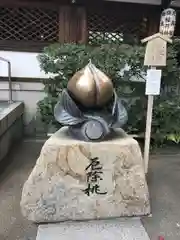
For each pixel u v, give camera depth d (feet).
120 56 13.79
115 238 7.27
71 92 8.16
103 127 8.09
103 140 8.28
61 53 13.91
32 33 16.12
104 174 8.05
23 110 16.53
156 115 14.71
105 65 13.66
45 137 16.69
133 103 14.57
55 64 13.98
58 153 7.86
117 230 7.66
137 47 14.37
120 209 8.23
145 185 8.32
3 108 14.20
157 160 13.69
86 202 8.07
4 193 9.61
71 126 8.50
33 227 7.79
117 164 8.08
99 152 7.96
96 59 13.71
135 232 7.58
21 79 16.57
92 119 8.07
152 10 16.46
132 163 8.17
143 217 8.41
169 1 15.80
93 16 16.22
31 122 17.06
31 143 15.57
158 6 16.40
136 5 16.25
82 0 15.78
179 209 8.94
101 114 8.33
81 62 13.71
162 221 8.22
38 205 7.95
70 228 7.74
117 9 16.20
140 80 15.01
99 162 8.00
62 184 7.96
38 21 15.97
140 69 14.29
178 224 8.09
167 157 14.19
